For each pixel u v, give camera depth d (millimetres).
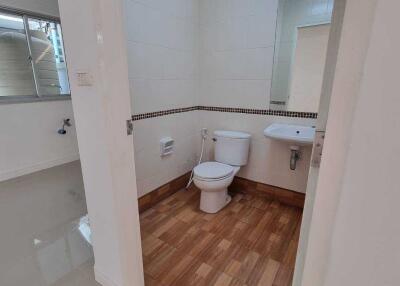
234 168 2297
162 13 2064
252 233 1896
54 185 2740
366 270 383
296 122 2133
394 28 296
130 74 1876
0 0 2479
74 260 1571
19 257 1601
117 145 1024
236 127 2480
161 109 2234
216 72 2479
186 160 2703
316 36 1922
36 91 2943
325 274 447
